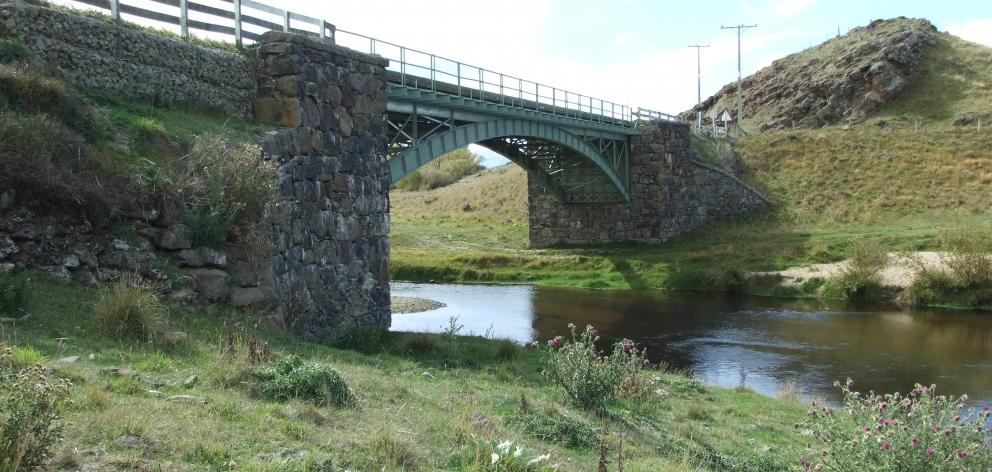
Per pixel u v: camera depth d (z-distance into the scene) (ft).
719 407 50.57
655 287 141.79
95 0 49.62
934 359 79.41
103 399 22.89
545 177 168.04
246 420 24.11
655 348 86.22
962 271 114.01
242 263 44.83
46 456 17.81
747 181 189.88
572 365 39.29
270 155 51.21
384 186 68.90
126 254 39.01
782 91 273.54
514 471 22.61
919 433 25.52
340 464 21.39
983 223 140.77
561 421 31.37
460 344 61.11
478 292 136.87
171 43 51.75
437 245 186.50
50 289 34.60
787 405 53.88
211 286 41.98
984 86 227.40
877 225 158.40
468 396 35.73
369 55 66.59
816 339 91.35
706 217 181.37
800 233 160.04
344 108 62.69
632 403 42.86
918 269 120.47
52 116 40.22
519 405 34.06
